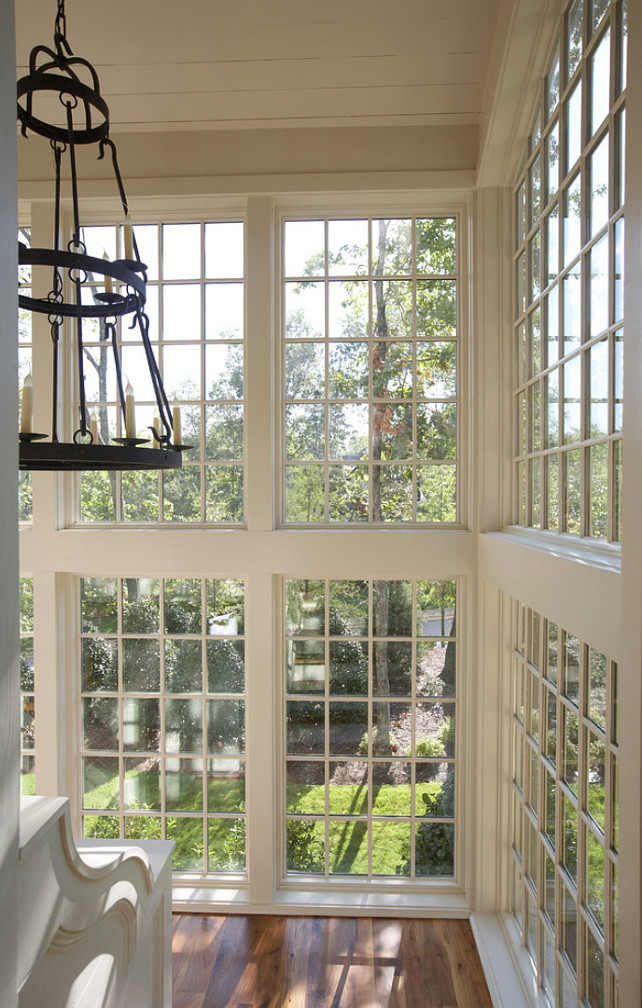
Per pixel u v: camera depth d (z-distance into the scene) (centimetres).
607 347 170
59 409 324
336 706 329
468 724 317
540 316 244
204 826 330
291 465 331
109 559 323
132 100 302
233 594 331
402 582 327
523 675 277
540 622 244
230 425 331
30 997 111
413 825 326
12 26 79
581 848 191
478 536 307
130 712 336
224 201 319
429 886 321
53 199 317
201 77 291
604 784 173
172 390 332
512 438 298
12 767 79
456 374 326
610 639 141
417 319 327
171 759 334
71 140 143
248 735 319
